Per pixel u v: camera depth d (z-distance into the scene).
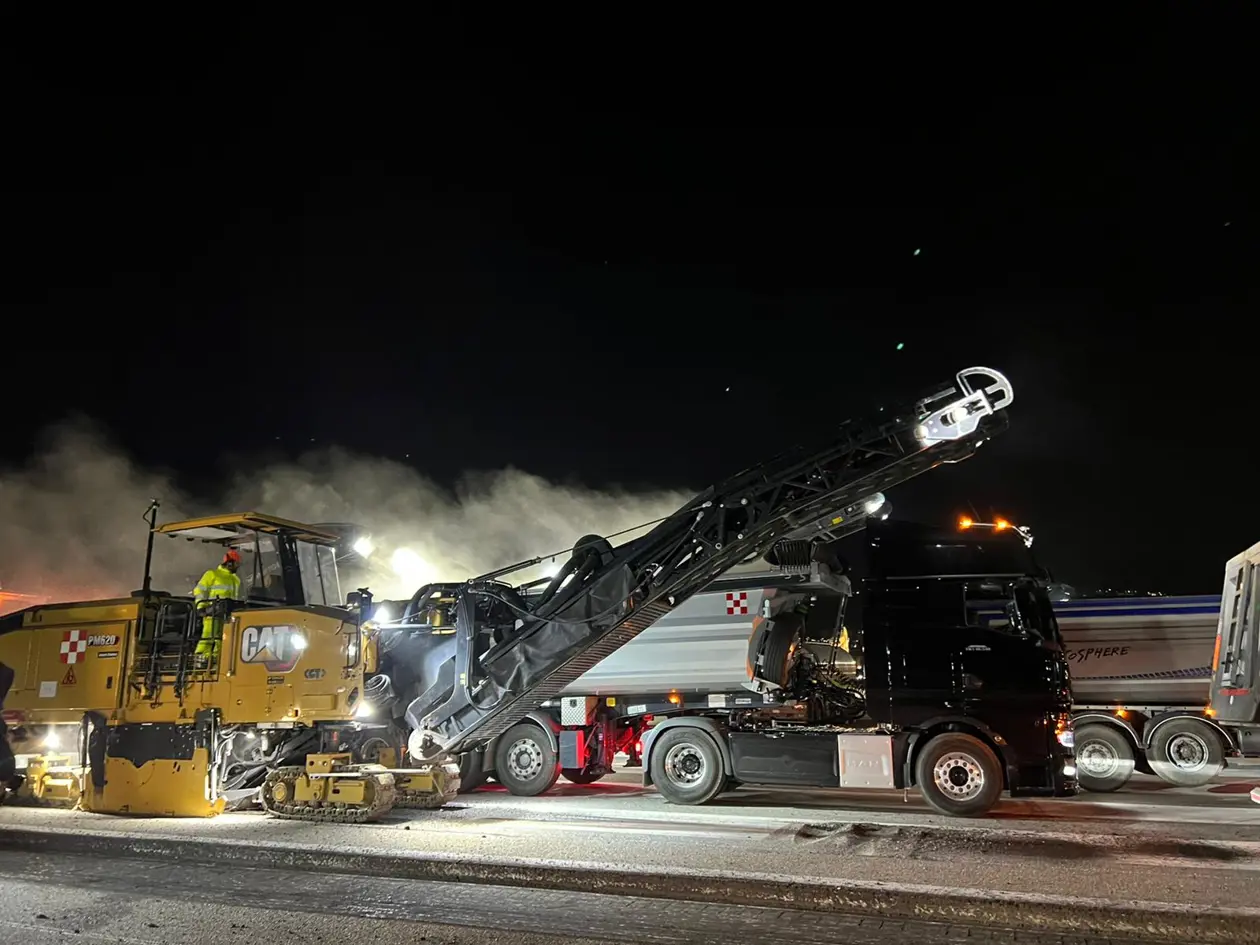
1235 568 10.00
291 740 11.70
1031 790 10.72
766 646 12.35
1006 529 11.59
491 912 6.65
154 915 6.61
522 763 13.01
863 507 11.32
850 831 9.41
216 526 12.26
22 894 7.27
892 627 11.43
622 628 11.17
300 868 8.20
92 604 12.15
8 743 12.37
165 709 11.46
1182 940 5.94
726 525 10.84
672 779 11.87
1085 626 15.17
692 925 6.29
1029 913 6.29
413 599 13.15
